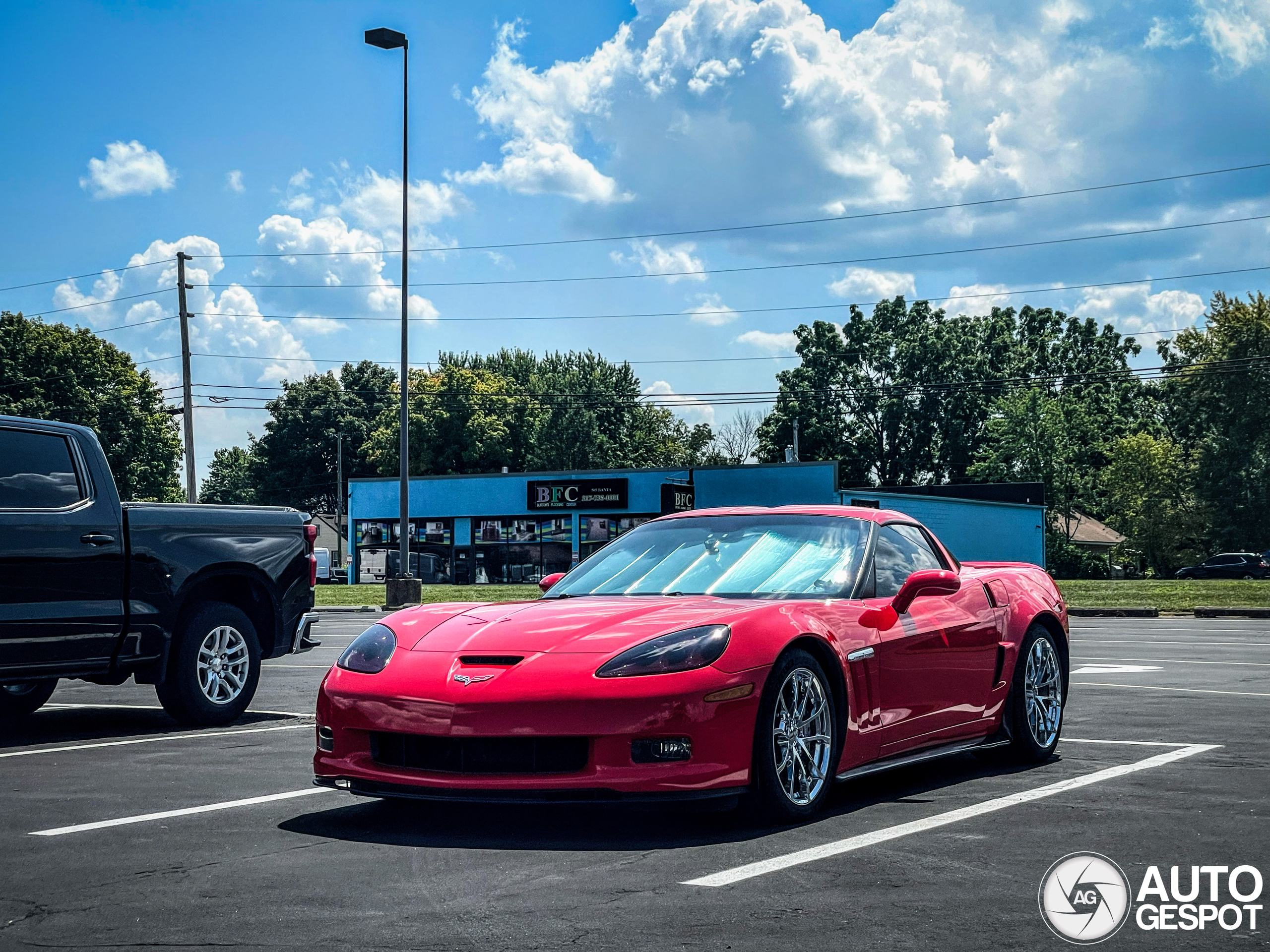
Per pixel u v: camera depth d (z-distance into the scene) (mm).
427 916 3439
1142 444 68500
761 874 3895
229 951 3145
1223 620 24609
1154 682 10836
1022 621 6312
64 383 59562
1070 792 5418
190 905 3588
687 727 4383
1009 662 6176
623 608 5008
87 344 61656
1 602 6984
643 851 4262
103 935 3295
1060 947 3129
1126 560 73688
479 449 74938
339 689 4805
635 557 5859
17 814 5062
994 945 3143
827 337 75188
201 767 6324
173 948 3174
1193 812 4941
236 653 8367
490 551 47844
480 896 3654
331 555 75375
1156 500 66625
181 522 8086
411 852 4289
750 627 4699
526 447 80062
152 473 62156
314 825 4785
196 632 8070
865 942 3158
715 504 44125
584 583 5715
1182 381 65812
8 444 7215
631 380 93875
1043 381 70250
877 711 5211
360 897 3666
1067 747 6930
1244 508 62969
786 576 5477
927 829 4602
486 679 4504
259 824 4828
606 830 4625
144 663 7762
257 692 10344
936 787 5598
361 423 84562
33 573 7156
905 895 3633
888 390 72250
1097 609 27531
